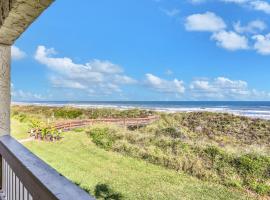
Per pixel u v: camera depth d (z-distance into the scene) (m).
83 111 31.89
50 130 15.26
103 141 13.92
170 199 6.97
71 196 0.88
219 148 11.55
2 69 2.28
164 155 11.21
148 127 20.06
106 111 32.72
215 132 20.42
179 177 8.89
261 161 9.95
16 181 1.64
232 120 24.03
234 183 8.45
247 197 7.52
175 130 18.64
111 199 6.76
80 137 15.25
